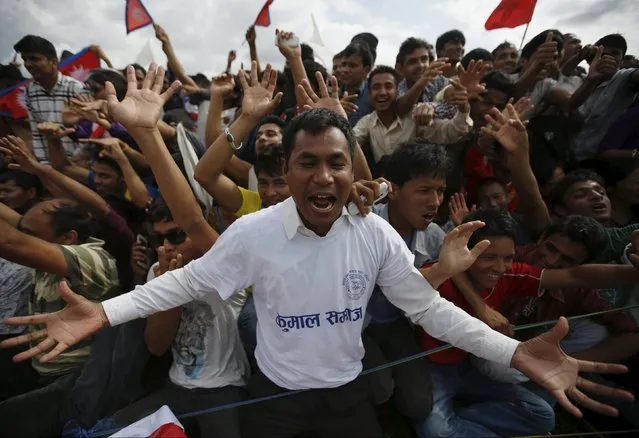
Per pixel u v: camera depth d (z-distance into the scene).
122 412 1.89
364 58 3.32
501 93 2.85
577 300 2.00
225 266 1.52
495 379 2.01
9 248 1.76
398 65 3.44
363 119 3.06
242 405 1.85
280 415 1.78
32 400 1.92
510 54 3.36
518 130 2.28
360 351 1.74
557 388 1.46
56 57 2.52
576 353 1.98
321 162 1.34
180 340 1.89
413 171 1.91
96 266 1.96
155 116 1.70
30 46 2.42
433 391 1.98
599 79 2.50
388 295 1.67
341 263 1.51
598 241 1.97
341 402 1.76
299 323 1.56
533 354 1.50
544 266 2.04
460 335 1.57
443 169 1.94
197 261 1.56
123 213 2.36
